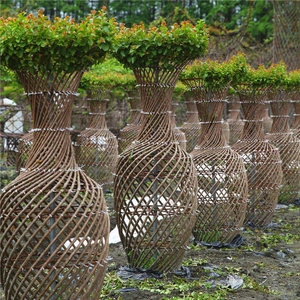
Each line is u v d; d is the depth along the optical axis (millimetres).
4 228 2512
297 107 7562
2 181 7863
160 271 3699
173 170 3482
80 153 7258
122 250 4527
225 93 4641
